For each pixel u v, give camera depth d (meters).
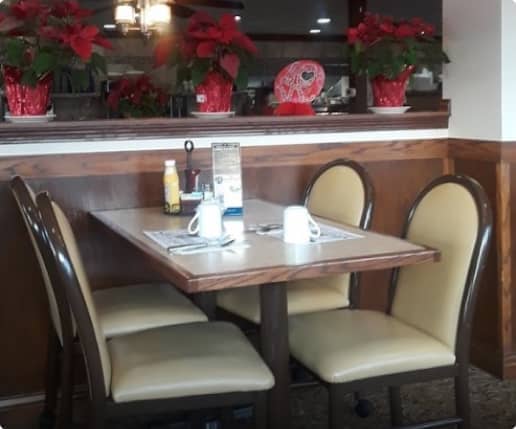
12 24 2.54
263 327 1.98
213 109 2.91
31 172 2.71
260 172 3.02
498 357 3.09
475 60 3.07
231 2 5.30
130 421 2.70
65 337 2.23
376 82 3.18
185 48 2.80
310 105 3.26
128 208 2.85
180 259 1.87
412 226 2.29
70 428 2.32
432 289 2.15
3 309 2.74
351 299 2.64
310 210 2.82
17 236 2.71
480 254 2.03
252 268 1.76
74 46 2.53
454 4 3.17
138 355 1.97
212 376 1.87
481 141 3.07
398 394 2.44
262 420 1.91
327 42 7.04
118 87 3.77
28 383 2.80
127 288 2.71
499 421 2.68
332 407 2.00
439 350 2.06
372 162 3.19
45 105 2.70
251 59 2.88
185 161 2.90
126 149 2.82
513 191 3.02
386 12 5.84
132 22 4.24
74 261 1.78
